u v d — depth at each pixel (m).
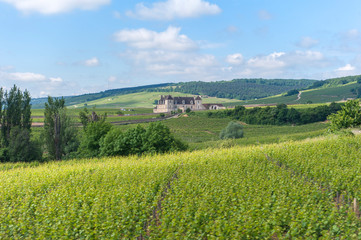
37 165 41.62
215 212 14.08
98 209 14.14
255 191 16.47
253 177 19.84
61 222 13.66
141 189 18.08
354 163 22.88
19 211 15.62
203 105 193.00
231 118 126.25
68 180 23.20
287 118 113.44
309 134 63.59
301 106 141.12
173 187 18.66
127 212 14.10
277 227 11.66
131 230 13.70
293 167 23.44
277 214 13.09
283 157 26.28
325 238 11.24
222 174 20.94
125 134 39.56
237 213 13.26
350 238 11.20
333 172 20.16
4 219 14.98
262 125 113.88
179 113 154.38
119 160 32.69
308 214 12.93
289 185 17.58
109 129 43.47
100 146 41.62
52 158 46.53
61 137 46.31
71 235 12.80
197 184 18.25
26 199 18.09
